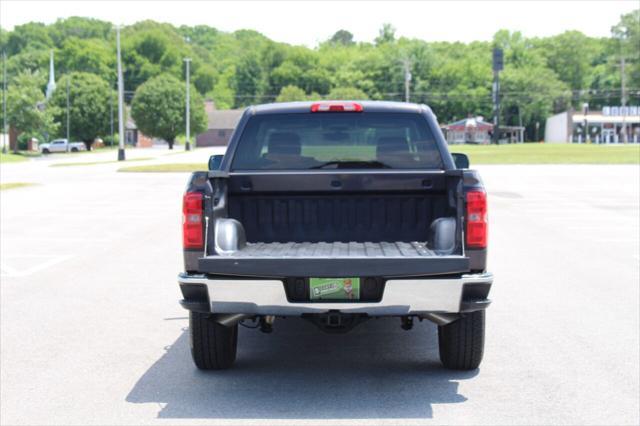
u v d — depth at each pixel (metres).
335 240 6.25
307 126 6.43
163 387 5.77
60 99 119.75
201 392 5.64
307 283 5.30
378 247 5.92
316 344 7.03
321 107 6.36
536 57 182.50
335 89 170.38
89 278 10.54
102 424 5.00
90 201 23.11
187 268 5.48
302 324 7.84
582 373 6.05
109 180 33.59
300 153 6.43
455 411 5.19
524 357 6.52
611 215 18.33
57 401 5.47
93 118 120.31
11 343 7.12
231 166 6.36
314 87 192.50
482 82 168.12
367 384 5.80
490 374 6.04
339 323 5.41
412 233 6.23
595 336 7.23
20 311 8.49
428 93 170.00
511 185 28.45
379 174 6.10
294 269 5.23
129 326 7.79
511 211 19.23
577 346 6.88
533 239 14.15
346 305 5.27
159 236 15.04
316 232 6.25
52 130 100.56
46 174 39.41
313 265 5.23
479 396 5.50
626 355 6.57
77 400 5.49
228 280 5.30
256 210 6.25
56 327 7.75
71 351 6.83
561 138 140.25
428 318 5.51
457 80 170.62
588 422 4.98
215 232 5.68
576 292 9.33
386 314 5.32
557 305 8.59
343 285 5.27
